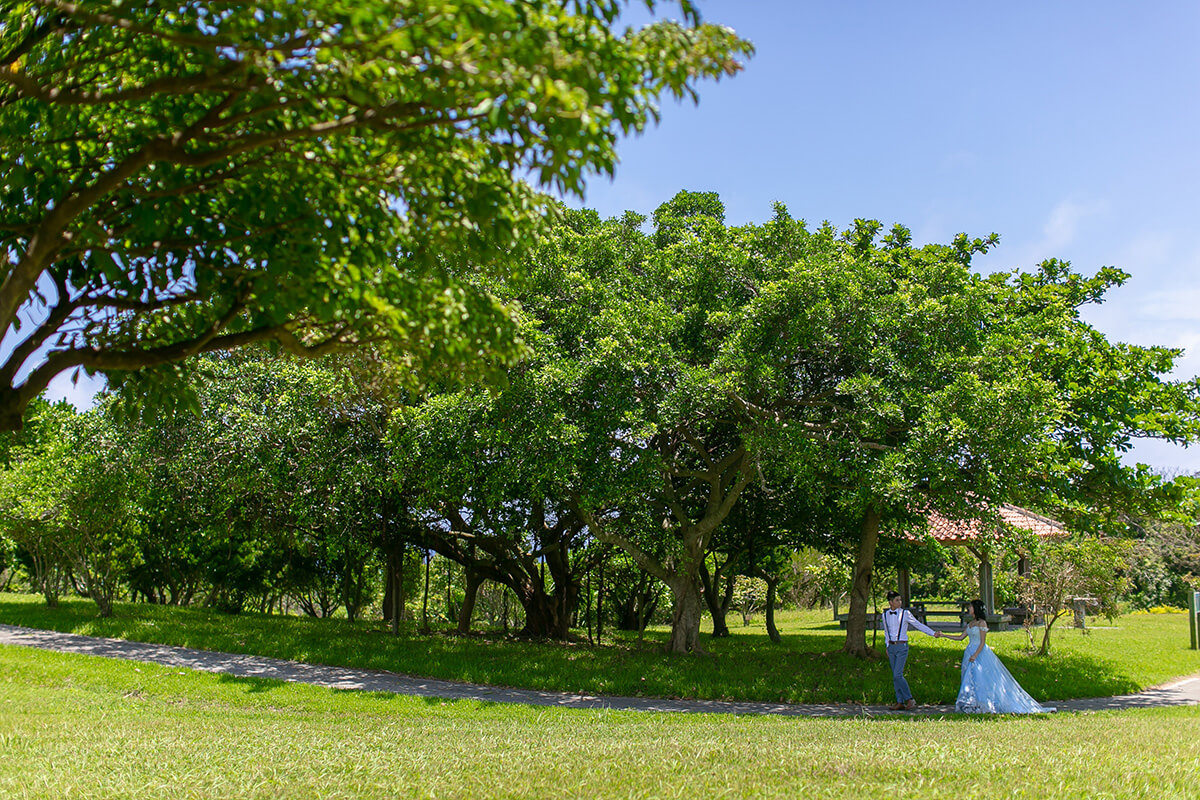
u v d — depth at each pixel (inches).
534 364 547.2
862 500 516.1
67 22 199.8
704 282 593.3
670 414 525.7
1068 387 550.9
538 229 231.9
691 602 676.7
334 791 219.3
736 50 166.7
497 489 570.9
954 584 1223.5
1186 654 748.0
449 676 568.1
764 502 773.9
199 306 269.6
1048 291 616.4
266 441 645.3
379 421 639.8
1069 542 762.8
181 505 749.3
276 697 465.7
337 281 203.2
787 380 561.9
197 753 271.3
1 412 211.0
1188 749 261.7
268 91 169.2
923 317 534.9
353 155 206.1
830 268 527.5
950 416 476.7
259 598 1301.7
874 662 644.7
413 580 1208.8
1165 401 555.8
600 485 543.5
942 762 243.6
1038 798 202.4
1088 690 546.9
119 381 258.4
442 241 218.2
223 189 220.2
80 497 711.7
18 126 208.7
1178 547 1724.9
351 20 141.4
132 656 587.5
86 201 189.0
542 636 864.9
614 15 169.0
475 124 178.7
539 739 311.1
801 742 293.7
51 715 368.5
